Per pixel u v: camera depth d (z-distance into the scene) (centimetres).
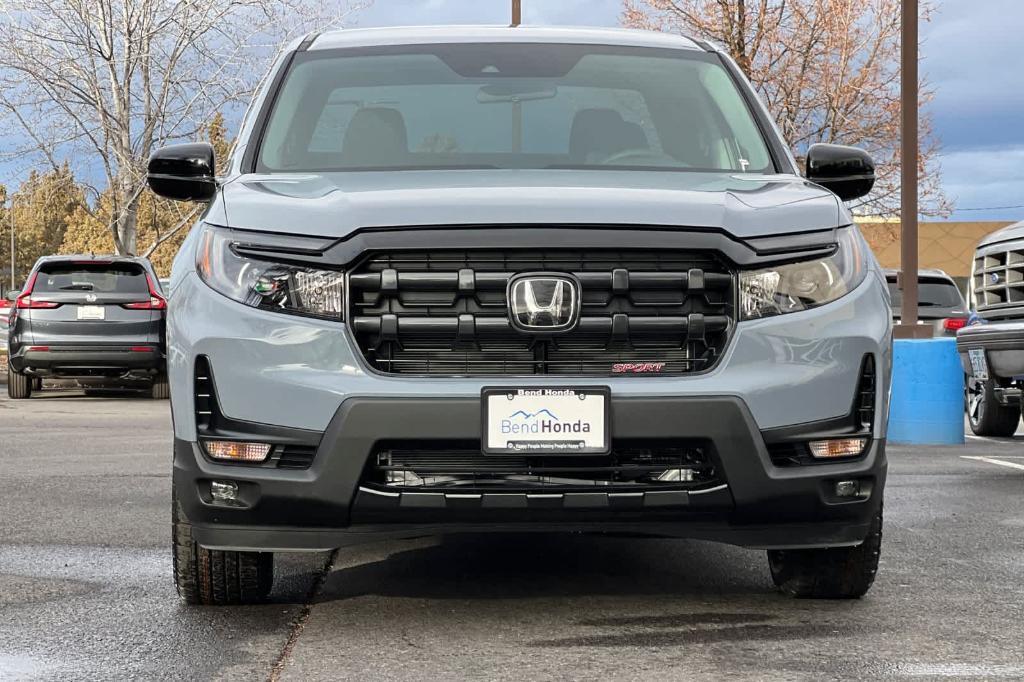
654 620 446
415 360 419
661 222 423
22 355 1723
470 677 376
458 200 432
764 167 536
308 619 448
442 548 589
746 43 2953
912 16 1520
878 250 3875
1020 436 1242
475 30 613
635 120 550
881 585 508
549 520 420
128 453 1029
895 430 1173
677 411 413
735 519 426
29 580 517
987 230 5938
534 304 416
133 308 1736
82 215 8881
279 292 424
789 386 423
